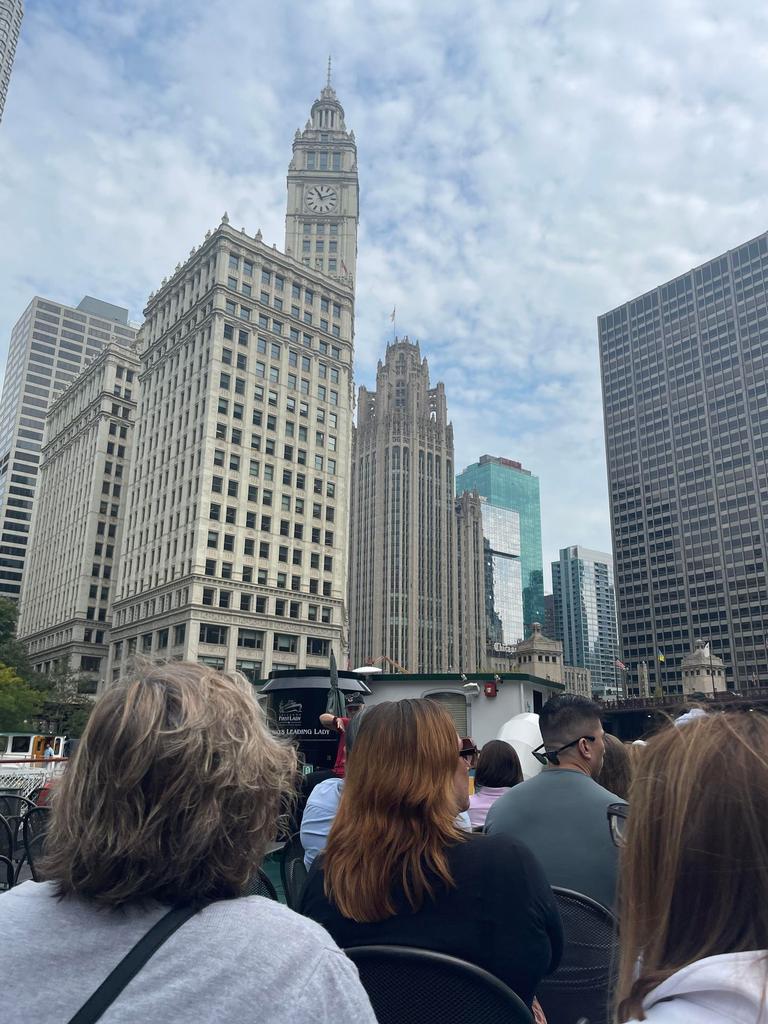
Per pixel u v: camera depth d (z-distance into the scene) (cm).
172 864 153
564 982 312
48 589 10369
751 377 16575
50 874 158
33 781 1120
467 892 247
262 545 7469
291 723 1233
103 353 10112
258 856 174
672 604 16762
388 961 229
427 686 1977
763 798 139
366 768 264
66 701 6988
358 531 17900
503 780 561
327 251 10512
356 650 16938
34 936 147
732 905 137
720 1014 124
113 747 161
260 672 7025
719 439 16838
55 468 11300
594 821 365
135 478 8581
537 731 1486
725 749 148
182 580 6962
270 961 146
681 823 145
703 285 17888
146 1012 135
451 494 18388
